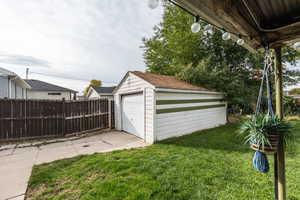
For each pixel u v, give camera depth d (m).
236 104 9.27
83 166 2.89
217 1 1.08
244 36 1.57
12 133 4.65
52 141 4.93
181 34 11.23
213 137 5.27
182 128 5.73
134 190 2.09
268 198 1.91
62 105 5.52
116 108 7.17
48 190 2.16
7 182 2.42
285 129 1.36
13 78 7.60
